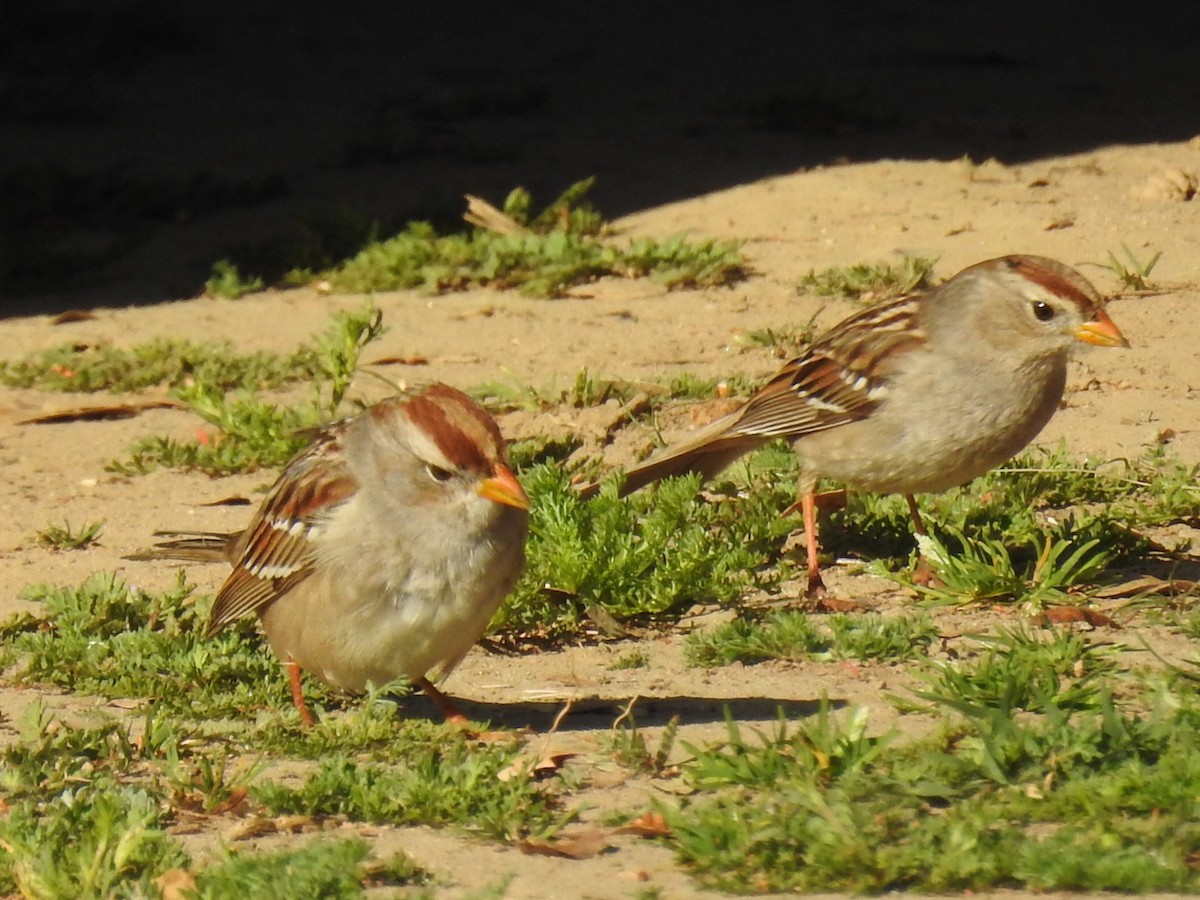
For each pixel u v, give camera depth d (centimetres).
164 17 3241
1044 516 1188
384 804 764
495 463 822
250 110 2702
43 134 2625
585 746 838
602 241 1928
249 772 788
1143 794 723
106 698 941
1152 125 2291
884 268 1728
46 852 703
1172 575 1069
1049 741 770
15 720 908
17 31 3147
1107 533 1109
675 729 830
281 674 958
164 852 719
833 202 2009
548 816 751
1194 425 1328
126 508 1296
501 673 979
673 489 1124
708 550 1073
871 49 2855
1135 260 1672
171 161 2427
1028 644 927
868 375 1098
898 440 1098
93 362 1641
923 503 1200
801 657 970
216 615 928
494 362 1599
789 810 727
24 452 1441
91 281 1975
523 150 2361
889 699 866
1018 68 2683
